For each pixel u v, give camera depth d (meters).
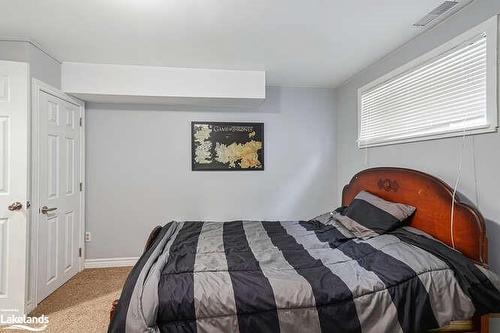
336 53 2.70
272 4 1.87
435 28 2.16
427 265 1.57
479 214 1.69
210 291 1.40
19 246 2.24
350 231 2.27
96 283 2.95
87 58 2.76
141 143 3.49
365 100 3.15
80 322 2.22
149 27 2.17
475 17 1.82
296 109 3.81
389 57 2.71
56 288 2.78
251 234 2.45
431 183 2.02
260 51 2.63
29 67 2.33
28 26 2.14
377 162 2.93
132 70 2.97
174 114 3.54
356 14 2.00
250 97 3.14
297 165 3.82
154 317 1.29
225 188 3.67
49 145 2.65
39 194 2.49
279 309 1.37
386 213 2.17
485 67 1.75
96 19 2.04
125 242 3.48
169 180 3.55
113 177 3.45
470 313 1.47
